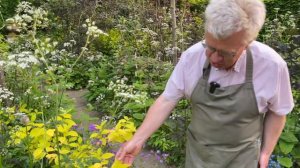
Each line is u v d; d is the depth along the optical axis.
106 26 8.42
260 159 1.99
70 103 4.44
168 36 6.95
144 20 7.53
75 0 8.56
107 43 8.05
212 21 1.50
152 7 7.93
